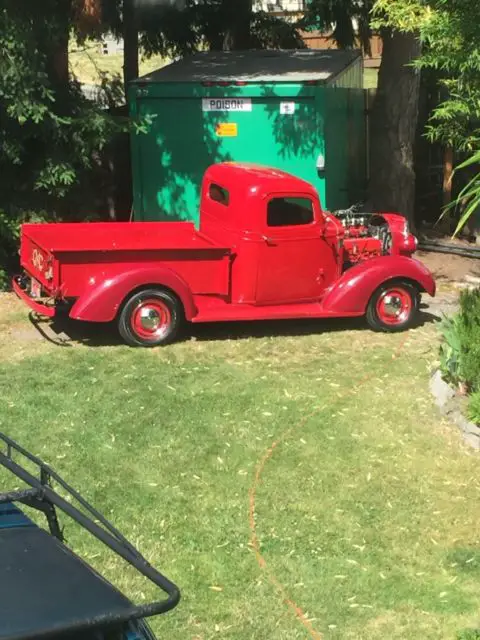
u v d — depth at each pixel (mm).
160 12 16031
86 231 10797
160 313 10180
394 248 11133
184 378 9305
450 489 7141
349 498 6984
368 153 16109
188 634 5371
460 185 15836
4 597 3205
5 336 10500
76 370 9453
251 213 10250
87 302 9812
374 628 5453
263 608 5637
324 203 12891
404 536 6473
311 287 10695
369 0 14281
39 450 7652
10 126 11656
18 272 12734
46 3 11602
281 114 12734
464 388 8484
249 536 6438
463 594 5793
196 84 12875
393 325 10859
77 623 2912
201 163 13172
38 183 12023
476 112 8102
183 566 6059
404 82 14570
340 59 14484
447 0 7242
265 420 8328
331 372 9547
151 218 13492
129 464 7480
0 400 8641
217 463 7523
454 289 12922
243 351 10172
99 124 11891
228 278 10367
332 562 6141
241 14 16797
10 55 10922
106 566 6004
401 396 8883
